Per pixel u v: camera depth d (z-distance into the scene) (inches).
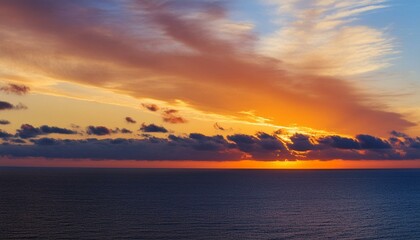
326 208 4987.7
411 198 6299.2
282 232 3437.5
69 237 3088.1
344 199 6097.4
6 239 3014.3
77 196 6048.2
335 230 3553.2
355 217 4269.2
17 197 5816.9
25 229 3356.3
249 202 5506.9
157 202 5354.3
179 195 6407.5
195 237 3176.7
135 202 5315.0
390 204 5467.5
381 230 3570.4
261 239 3161.9
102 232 3282.5
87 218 3924.7
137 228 3469.5
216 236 3230.8
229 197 6190.9
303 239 3198.8
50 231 3289.9
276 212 4569.4
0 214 4119.1
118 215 4141.2
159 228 3491.6
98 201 5383.9
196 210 4616.1
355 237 3294.8
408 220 4092.0
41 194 6328.7
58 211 4372.5
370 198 6274.6
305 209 4862.2
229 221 3905.0
